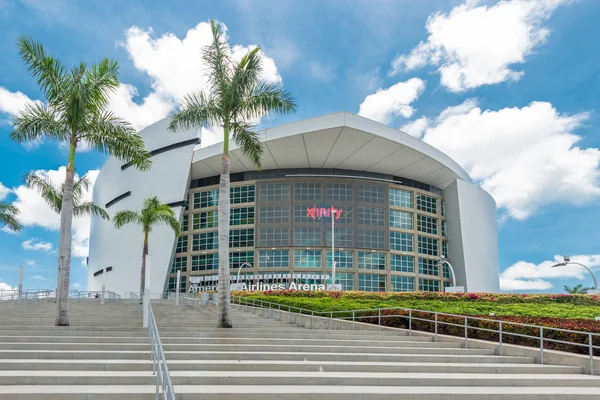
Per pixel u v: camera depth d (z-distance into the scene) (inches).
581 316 895.1
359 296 1520.7
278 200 2812.5
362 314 953.5
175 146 3125.0
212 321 905.5
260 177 2947.8
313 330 757.9
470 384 457.7
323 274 2689.5
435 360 567.2
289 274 2699.3
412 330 808.9
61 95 870.4
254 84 933.8
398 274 2819.9
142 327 730.2
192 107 932.6
